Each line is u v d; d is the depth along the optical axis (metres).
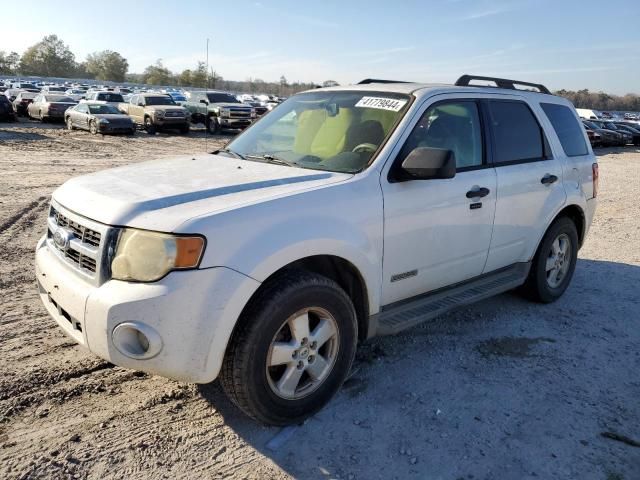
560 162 4.86
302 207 2.89
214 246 2.55
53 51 128.38
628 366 3.90
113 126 24.28
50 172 12.30
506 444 2.92
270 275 2.74
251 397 2.75
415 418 3.13
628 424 3.16
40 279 3.12
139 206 2.68
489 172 4.06
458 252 3.87
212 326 2.55
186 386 3.38
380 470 2.69
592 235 8.20
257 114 29.75
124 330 2.51
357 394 3.37
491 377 3.64
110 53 128.62
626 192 13.41
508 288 4.40
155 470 2.62
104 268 2.60
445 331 4.37
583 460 2.82
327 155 3.57
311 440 2.90
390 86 4.00
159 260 2.49
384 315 3.51
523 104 4.64
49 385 3.30
